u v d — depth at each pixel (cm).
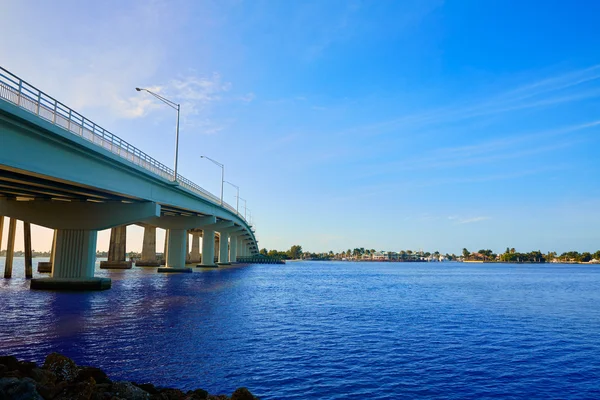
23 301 3694
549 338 2630
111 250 10812
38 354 1853
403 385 1592
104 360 1778
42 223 4628
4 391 973
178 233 8712
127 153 4153
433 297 5366
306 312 3550
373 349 2169
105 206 4709
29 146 2719
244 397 1150
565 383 1686
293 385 1545
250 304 3950
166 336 2305
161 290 5012
